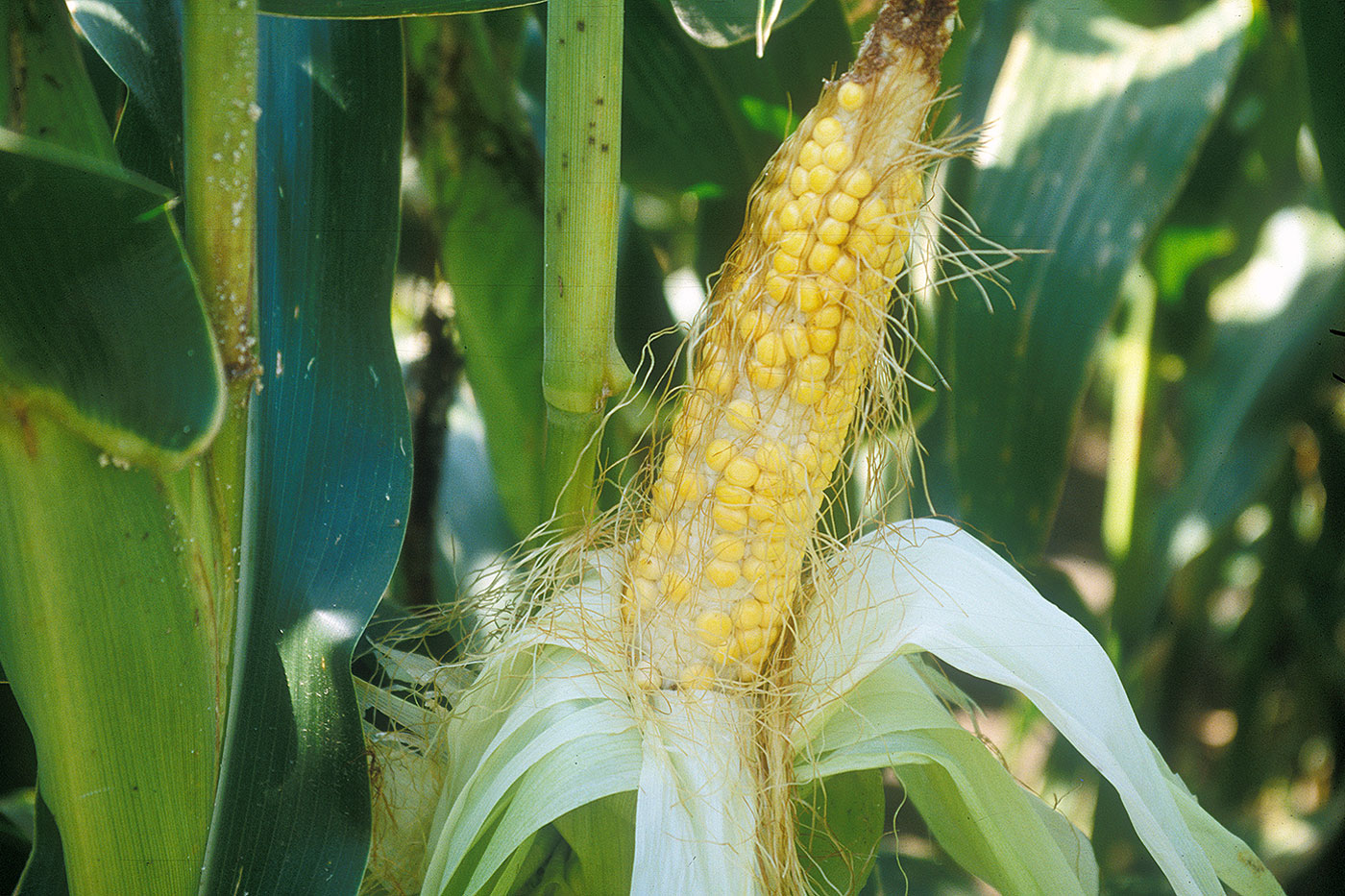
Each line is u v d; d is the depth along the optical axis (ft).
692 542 2.09
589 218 2.07
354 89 2.18
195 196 1.90
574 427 2.14
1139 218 2.75
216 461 1.96
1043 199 2.78
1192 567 4.20
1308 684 4.09
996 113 2.84
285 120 2.18
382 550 2.11
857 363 2.04
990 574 2.11
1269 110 3.48
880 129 1.98
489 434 2.77
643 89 2.67
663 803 2.02
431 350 2.70
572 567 2.19
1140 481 3.68
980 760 2.13
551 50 2.04
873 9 2.73
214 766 1.99
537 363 2.71
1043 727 3.90
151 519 1.91
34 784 2.59
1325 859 3.51
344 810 2.05
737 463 2.04
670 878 2.00
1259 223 3.74
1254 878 2.16
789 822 2.09
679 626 2.09
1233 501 3.76
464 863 2.14
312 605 2.09
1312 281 3.72
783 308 2.01
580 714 2.08
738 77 2.64
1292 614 4.00
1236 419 3.69
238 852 2.04
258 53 2.18
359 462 2.14
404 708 2.27
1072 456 6.04
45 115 1.86
